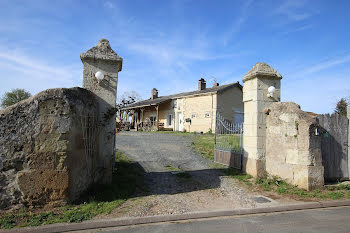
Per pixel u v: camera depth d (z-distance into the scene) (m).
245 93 7.38
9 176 4.12
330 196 5.33
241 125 7.64
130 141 13.95
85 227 3.71
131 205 4.66
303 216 4.33
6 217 3.86
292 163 6.05
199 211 4.37
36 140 4.25
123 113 30.59
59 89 4.45
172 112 25.12
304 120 5.89
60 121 4.38
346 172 6.66
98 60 5.77
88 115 5.20
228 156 8.28
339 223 3.95
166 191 5.65
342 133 6.76
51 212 4.05
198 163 8.81
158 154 10.18
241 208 4.55
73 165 4.55
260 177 6.67
